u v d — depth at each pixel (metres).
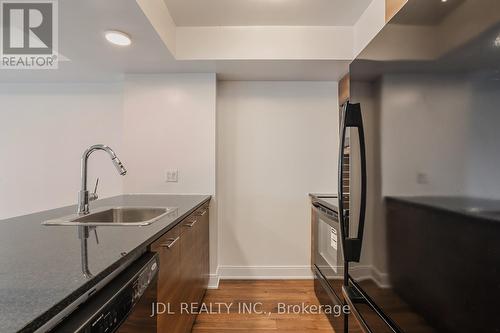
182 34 2.44
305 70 2.72
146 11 1.74
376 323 0.93
